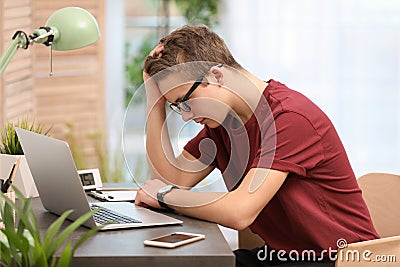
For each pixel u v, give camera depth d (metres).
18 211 1.86
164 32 6.16
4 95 4.13
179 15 6.13
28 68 4.52
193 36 2.50
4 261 1.96
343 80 5.89
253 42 5.89
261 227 2.65
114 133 5.94
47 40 2.60
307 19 5.84
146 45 6.17
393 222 2.89
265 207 2.58
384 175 2.91
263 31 5.88
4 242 2.02
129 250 2.11
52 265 1.89
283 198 2.50
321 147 2.47
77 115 5.36
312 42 5.87
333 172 2.52
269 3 5.86
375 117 5.93
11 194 2.44
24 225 1.93
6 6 4.15
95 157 5.34
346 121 5.93
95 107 5.43
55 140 2.28
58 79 5.26
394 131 5.95
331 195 2.52
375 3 5.82
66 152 2.25
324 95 5.91
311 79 5.90
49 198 2.51
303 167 2.43
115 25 6.03
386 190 2.90
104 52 5.44
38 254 1.84
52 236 1.88
